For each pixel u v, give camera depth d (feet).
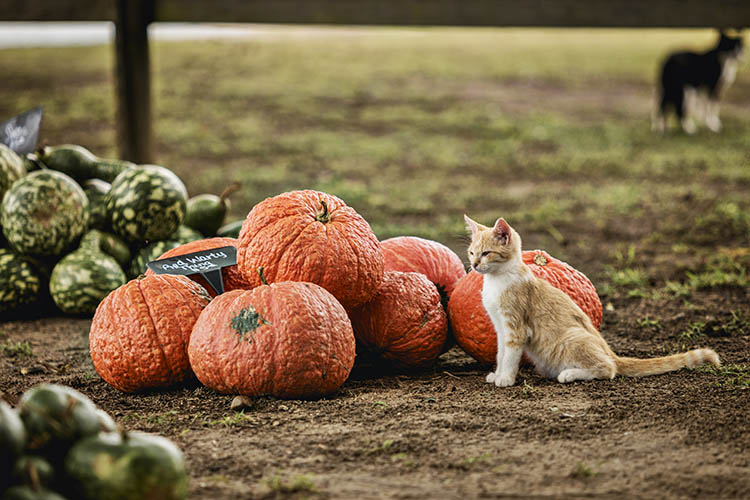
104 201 22.22
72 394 9.48
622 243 30.14
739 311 20.65
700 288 23.22
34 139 23.20
